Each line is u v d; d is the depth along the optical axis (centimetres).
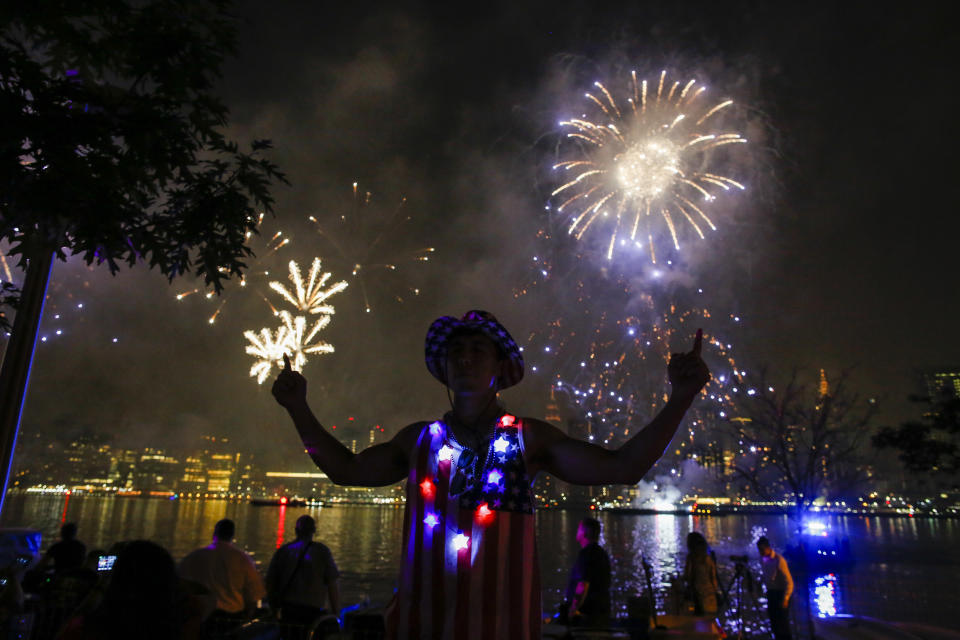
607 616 670
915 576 2397
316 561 622
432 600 170
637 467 166
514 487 179
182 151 427
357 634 508
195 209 441
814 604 1669
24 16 384
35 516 7994
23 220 381
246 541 5300
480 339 199
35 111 363
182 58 420
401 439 203
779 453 2383
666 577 2641
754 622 1249
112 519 8206
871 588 2017
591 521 719
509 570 172
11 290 489
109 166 392
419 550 177
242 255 462
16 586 462
